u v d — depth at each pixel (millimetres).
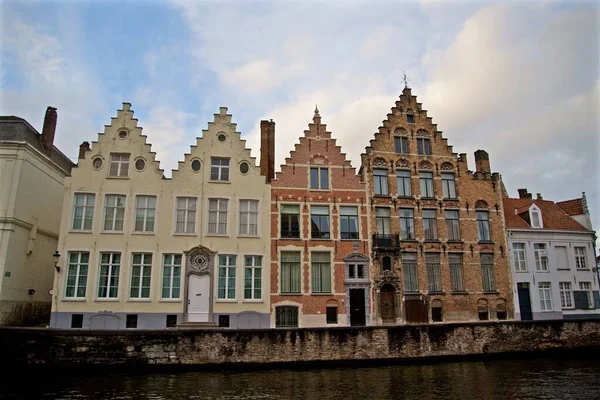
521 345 23891
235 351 20391
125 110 27594
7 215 24688
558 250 32188
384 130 31125
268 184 28281
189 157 27641
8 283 24469
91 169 26516
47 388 16516
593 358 24031
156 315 25203
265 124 30359
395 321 28172
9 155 25500
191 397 15422
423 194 30906
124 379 18094
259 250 27141
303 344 21031
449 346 22812
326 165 29469
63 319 24328
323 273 27922
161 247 26094
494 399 15484
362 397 15648
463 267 30031
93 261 25281
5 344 19109
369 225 29078
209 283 26109
